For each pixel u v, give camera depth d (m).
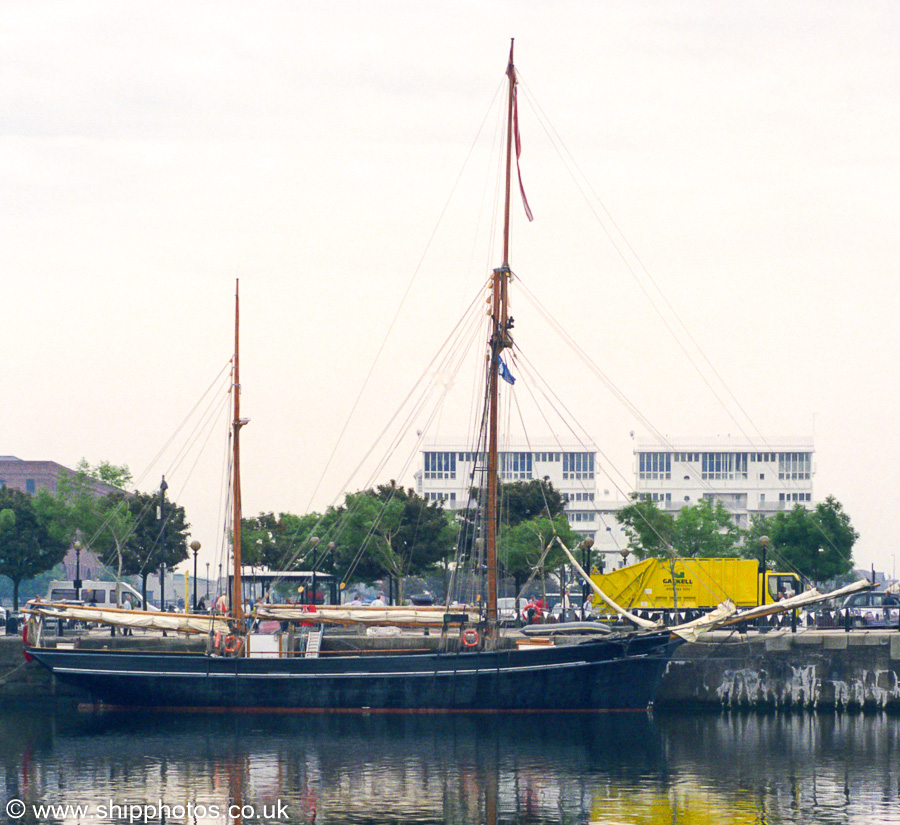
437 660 92.19
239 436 100.44
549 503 173.50
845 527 175.50
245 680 93.06
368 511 153.12
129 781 70.00
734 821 61.38
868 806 64.31
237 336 101.94
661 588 118.25
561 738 83.06
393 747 79.81
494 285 101.62
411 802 65.44
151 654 93.50
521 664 91.50
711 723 90.00
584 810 63.66
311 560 156.50
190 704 93.56
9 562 154.25
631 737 83.88
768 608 92.38
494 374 101.38
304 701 92.69
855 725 89.38
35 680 100.50
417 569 156.88
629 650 91.94
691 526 195.88
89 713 94.69
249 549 161.12
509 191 102.12
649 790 68.00
